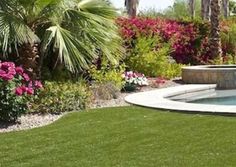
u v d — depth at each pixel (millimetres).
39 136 7902
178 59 18828
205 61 19078
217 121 8500
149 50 15625
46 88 10148
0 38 10164
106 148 7047
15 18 10445
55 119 9406
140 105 10391
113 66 13539
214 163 6227
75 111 10109
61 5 10891
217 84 14469
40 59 11523
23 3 10531
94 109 10273
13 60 11273
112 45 12594
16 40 10211
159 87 14117
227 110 9070
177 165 6180
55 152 6914
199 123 8406
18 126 8812
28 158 6668
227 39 20484
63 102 10062
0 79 8703
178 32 18609
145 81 13750
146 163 6285
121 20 15609
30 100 9648
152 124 8477
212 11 18328
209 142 7203
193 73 14812
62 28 11164
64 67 12250
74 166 6250
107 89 11812
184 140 7355
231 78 14469
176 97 12477
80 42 11148
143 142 7316
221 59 18281
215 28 18328
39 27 11398
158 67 15680
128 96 11781
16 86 9117
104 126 8453
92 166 6227
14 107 8812
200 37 19297
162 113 9430
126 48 15031
